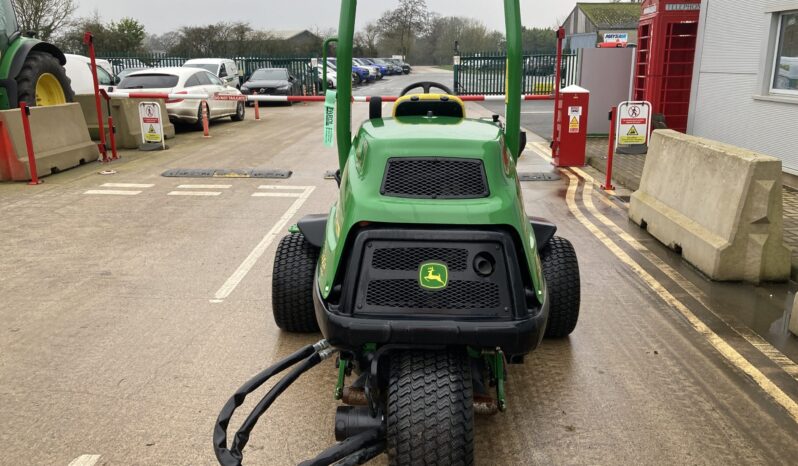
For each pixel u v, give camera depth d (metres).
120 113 13.03
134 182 9.90
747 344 4.54
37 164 10.05
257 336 4.64
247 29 49.22
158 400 3.80
